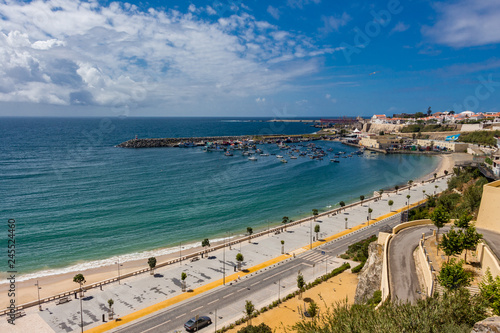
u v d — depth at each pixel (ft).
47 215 288.92
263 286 160.97
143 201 337.93
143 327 128.98
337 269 174.19
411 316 59.52
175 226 271.28
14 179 415.03
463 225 120.06
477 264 107.34
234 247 215.72
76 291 156.15
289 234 240.12
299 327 79.05
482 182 238.07
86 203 326.03
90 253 217.56
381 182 441.27
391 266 111.45
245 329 114.83
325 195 379.76
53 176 437.17
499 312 62.64
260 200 352.69
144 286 163.22
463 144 612.29
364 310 69.00
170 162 570.46
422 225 158.61
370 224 258.98
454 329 54.08
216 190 391.24
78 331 126.93
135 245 231.91
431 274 95.55
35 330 128.06
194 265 187.83
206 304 145.28
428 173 485.15
